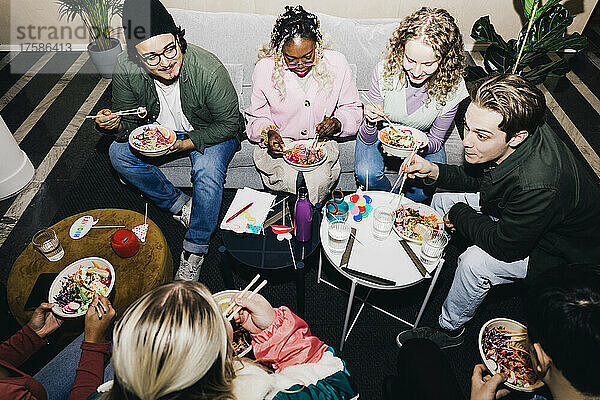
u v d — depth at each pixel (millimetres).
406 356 1396
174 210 2615
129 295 1792
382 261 1848
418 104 2287
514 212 1581
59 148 3236
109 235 2010
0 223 2725
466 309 1914
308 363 1052
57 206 2820
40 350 1990
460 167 2062
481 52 4059
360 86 2689
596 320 883
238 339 1477
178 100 2297
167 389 712
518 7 3701
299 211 1861
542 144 1569
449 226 1986
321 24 2553
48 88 3816
